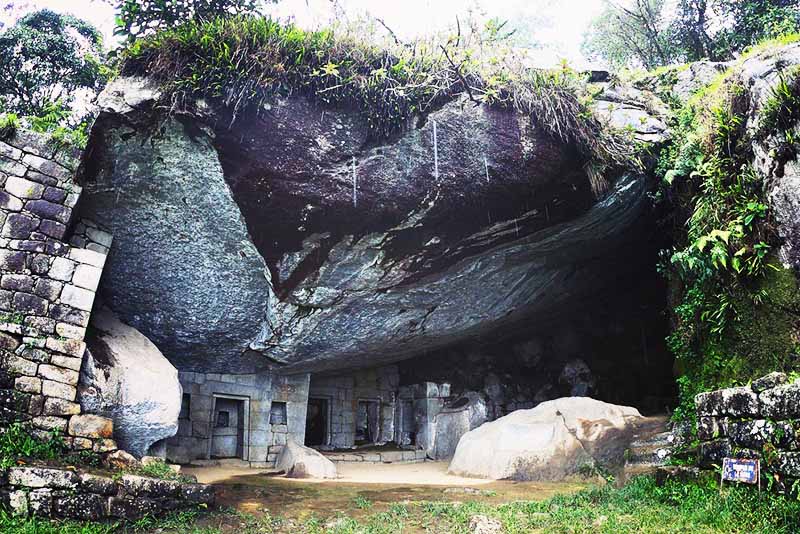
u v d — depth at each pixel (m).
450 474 9.64
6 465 5.39
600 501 6.34
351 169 7.82
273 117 7.29
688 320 8.17
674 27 14.51
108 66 8.03
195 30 6.93
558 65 9.37
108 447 6.42
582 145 8.64
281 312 9.31
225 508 6.34
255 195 7.70
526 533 5.31
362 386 13.77
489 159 8.37
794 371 6.61
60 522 5.32
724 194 7.65
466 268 9.91
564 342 15.13
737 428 5.91
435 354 14.55
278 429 11.14
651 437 8.55
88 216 7.51
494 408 14.23
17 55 11.12
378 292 9.67
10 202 6.60
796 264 6.83
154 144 7.07
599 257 11.59
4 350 6.15
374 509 6.48
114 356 7.23
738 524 4.89
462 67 8.11
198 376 10.39
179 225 7.92
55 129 7.47
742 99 7.80
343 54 7.58
